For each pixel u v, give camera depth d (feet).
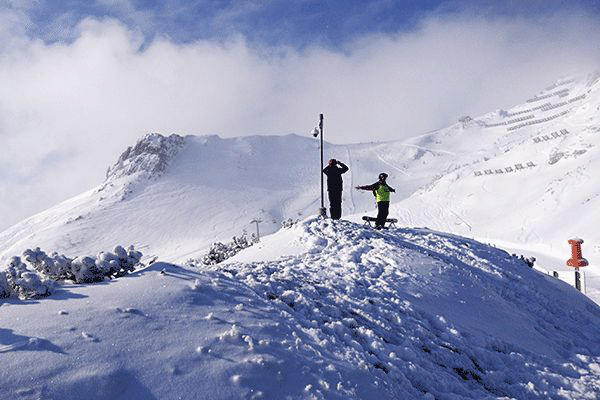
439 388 14.44
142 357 10.69
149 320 12.59
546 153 349.41
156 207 522.88
